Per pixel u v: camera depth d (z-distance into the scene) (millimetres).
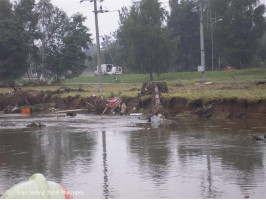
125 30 71062
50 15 69000
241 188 9547
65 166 12562
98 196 9383
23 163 13227
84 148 15508
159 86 29234
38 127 22891
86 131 20297
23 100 37219
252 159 12383
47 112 33531
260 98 21906
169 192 9484
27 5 66812
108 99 31547
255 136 15695
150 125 21516
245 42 73000
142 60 70125
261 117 21516
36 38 67812
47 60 68812
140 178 10797
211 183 10055
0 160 13812
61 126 22969
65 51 66875
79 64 67938
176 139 16500
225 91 26625
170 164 12203
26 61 66062
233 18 73188
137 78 76375
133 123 22734
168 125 21031
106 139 17406
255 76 52062
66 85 59500
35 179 4512
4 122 26188
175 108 25922
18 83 72438
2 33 62250
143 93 29078
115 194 9508
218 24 74188
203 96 24906
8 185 10688
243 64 75875
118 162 12781
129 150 14648
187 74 70500
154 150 14438
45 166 12664
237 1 72625
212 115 23266
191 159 12734
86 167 12320
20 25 64062
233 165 11727
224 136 16656
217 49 80375
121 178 10883
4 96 37969
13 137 19234
